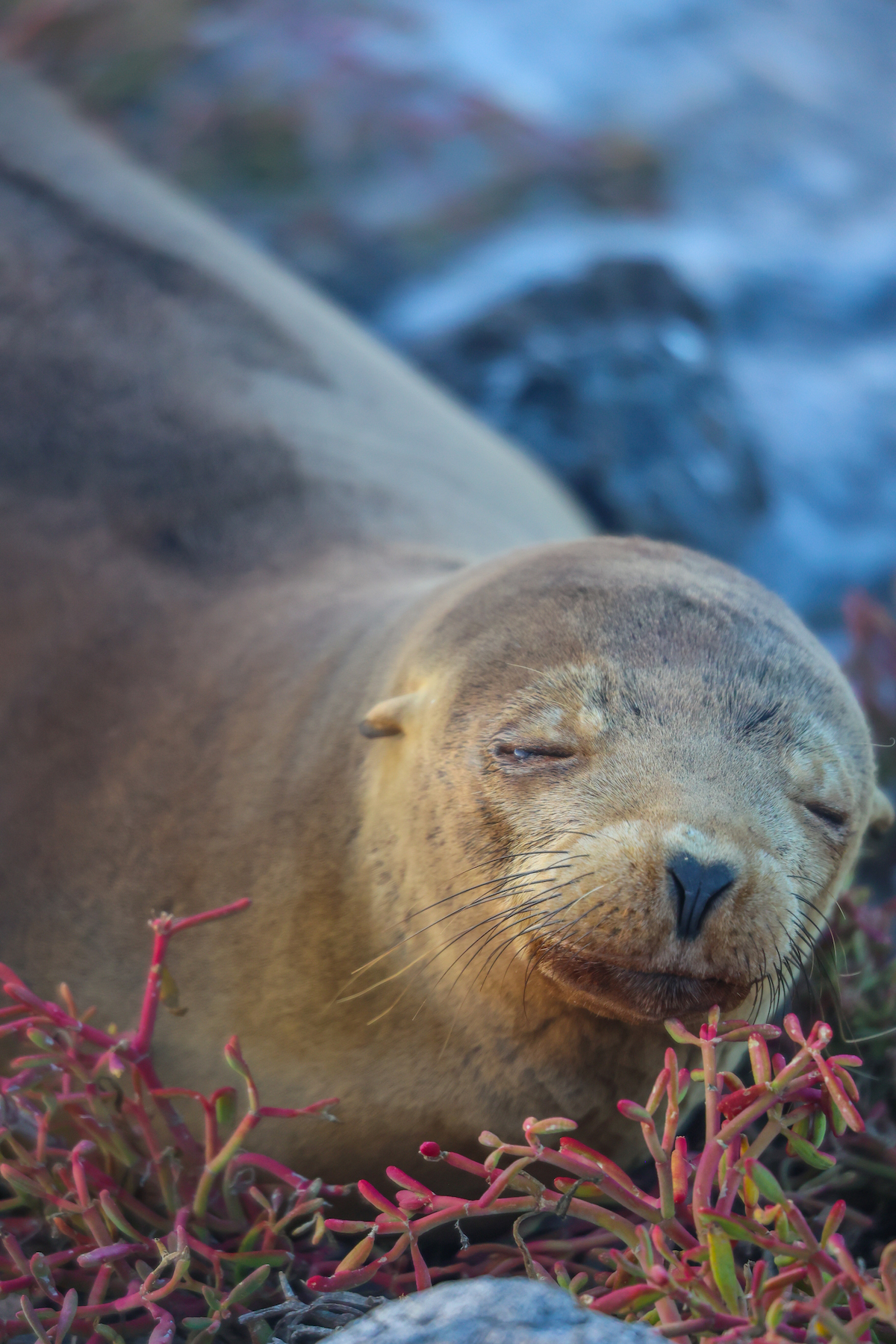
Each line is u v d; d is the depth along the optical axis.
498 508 19.81
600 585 10.80
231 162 37.09
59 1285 9.95
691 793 9.30
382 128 38.38
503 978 10.23
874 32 56.09
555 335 29.66
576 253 33.12
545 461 27.33
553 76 44.75
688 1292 7.84
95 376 18.00
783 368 35.81
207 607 14.73
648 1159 11.91
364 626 12.95
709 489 28.59
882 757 18.94
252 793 12.30
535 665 10.27
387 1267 9.94
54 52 40.69
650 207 39.38
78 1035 9.84
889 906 13.99
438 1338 7.11
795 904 9.47
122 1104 10.18
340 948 11.16
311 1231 10.54
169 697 13.70
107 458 16.86
